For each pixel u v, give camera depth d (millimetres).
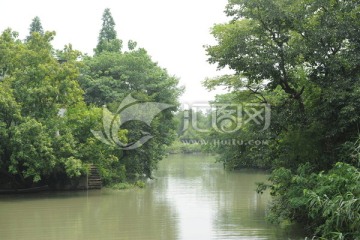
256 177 31609
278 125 15531
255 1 14242
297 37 14898
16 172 22016
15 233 14508
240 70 14781
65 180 25047
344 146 12641
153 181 29547
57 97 23234
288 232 14133
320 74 14242
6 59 23234
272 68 14289
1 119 21922
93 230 14859
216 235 13914
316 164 14219
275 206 15406
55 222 16234
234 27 16453
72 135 23203
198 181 29344
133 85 32406
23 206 19766
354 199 9945
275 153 16312
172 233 14297
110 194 23469
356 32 13609
